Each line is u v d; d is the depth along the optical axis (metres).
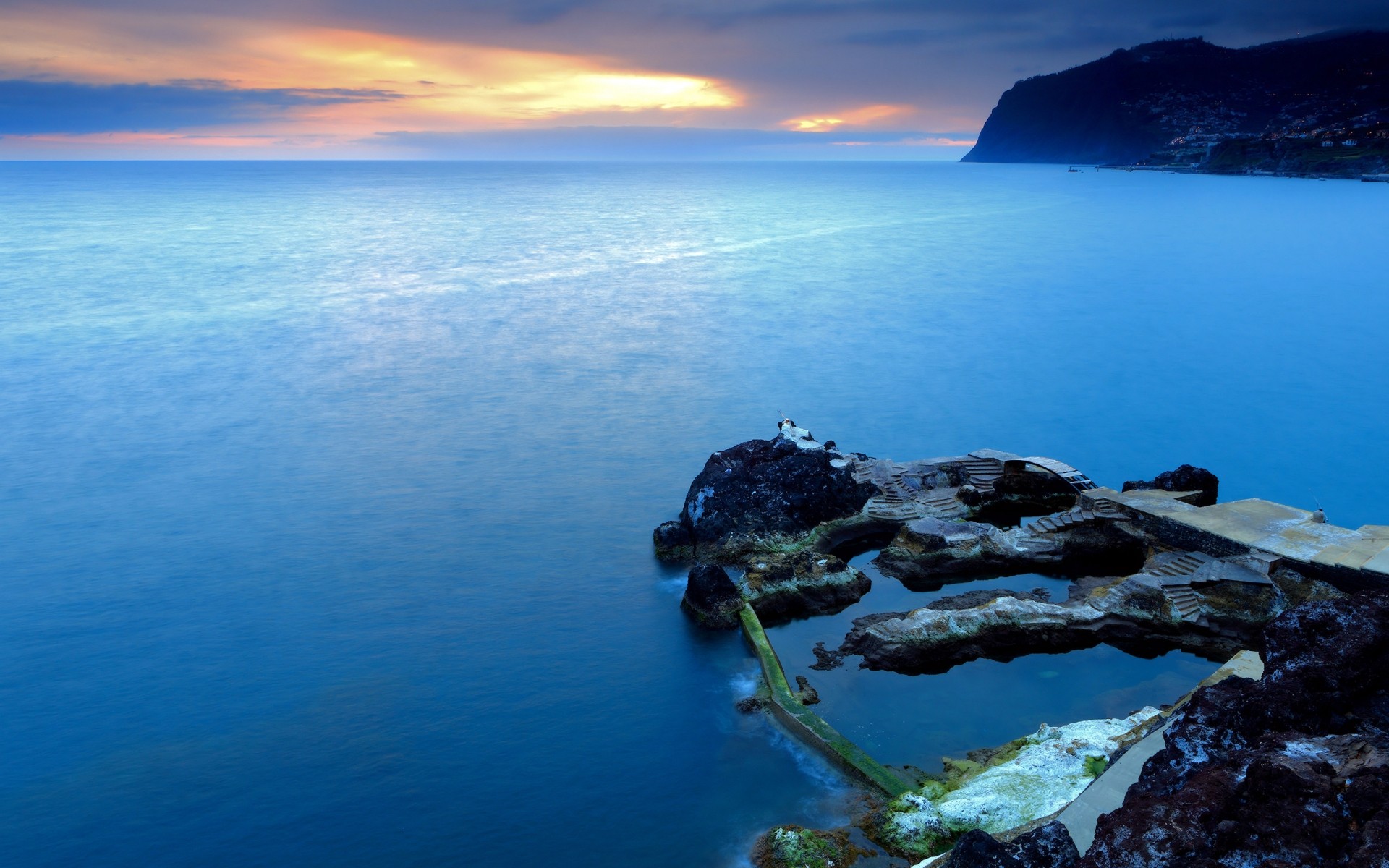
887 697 34.56
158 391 89.19
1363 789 17.44
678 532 49.31
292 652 40.59
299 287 150.75
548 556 50.53
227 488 63.28
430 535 54.22
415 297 144.00
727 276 164.75
